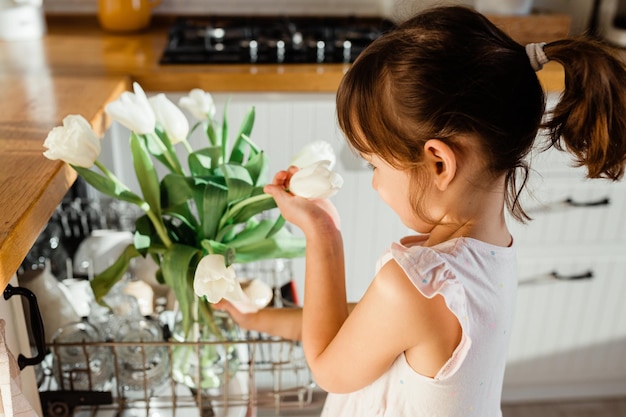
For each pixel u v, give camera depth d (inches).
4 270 28.8
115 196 38.6
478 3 77.2
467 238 32.3
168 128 40.5
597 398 81.6
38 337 34.4
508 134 29.6
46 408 40.3
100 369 42.1
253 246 41.1
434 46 29.0
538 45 30.4
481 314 32.2
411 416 34.1
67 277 54.8
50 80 59.0
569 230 70.8
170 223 42.2
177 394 44.0
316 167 33.4
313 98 65.5
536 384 80.0
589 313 75.5
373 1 86.3
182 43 71.6
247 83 64.4
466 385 33.3
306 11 86.0
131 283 47.0
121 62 66.7
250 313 42.9
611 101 28.7
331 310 36.6
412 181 31.4
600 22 81.7
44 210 34.8
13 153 39.9
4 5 73.2
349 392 35.8
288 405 44.9
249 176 39.0
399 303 31.4
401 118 29.8
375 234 70.4
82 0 84.8
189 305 39.8
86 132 36.2
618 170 30.5
